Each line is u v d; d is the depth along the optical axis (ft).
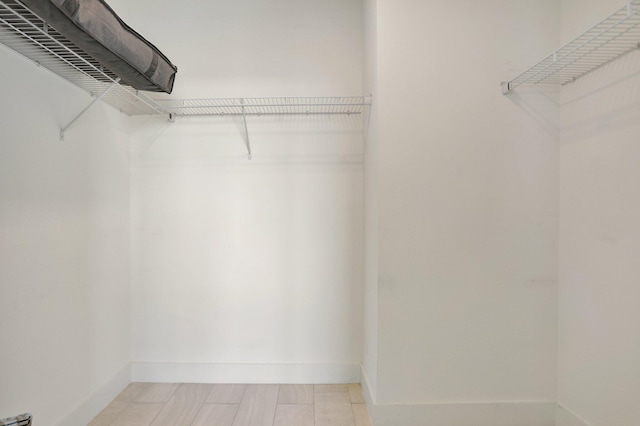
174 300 7.40
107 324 6.54
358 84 7.39
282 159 7.39
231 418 6.01
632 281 4.56
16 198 4.51
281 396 6.78
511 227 5.85
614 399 4.80
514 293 5.85
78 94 5.72
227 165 7.40
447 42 5.80
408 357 5.79
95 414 6.07
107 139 6.56
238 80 7.39
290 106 7.33
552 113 5.86
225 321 7.40
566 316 5.65
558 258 5.85
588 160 5.25
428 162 5.80
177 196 7.40
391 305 5.79
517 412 5.82
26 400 4.66
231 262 7.40
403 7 5.78
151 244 7.40
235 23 7.38
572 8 5.53
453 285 5.83
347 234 7.37
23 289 4.62
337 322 7.38
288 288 7.39
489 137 5.83
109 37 4.07
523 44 5.82
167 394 6.84
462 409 5.79
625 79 4.63
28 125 4.71
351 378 7.34
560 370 5.78
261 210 7.40
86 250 5.93
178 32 7.38
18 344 4.54
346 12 7.39
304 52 7.39
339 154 7.36
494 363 5.83
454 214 5.82
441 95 5.80
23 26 4.09
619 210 4.74
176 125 7.40
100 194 6.34
